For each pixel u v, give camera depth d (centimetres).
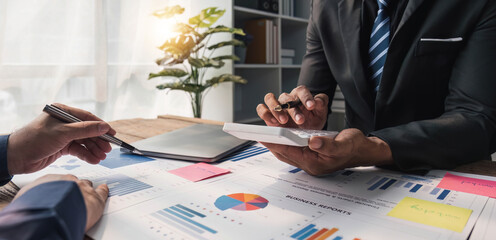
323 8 94
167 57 196
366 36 87
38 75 181
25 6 174
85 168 55
